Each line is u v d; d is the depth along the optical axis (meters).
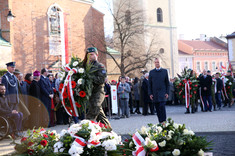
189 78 16.98
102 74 6.43
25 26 30.19
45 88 12.45
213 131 9.80
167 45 51.50
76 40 35.34
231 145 7.54
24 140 5.11
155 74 10.61
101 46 37.66
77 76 6.37
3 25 27.42
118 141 5.06
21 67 29.77
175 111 18.80
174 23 52.25
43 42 31.78
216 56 67.06
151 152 4.55
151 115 16.97
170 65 51.88
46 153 4.78
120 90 15.96
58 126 13.05
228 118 13.54
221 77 21.02
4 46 26.03
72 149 4.55
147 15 48.28
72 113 6.57
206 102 17.75
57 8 33.41
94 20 37.50
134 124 12.56
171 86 24.73
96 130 4.84
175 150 4.52
